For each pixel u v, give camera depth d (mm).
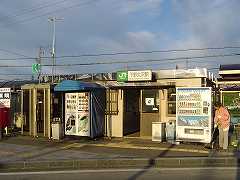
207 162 12992
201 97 16234
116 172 11438
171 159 12938
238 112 26672
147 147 15828
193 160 12961
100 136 19453
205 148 15578
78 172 11492
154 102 19266
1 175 11094
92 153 14297
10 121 22031
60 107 19672
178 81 18625
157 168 12094
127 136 19703
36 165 12391
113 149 15352
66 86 18672
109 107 19906
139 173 11250
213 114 17438
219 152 14578
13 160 12797
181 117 16578
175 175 10914
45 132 19562
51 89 19453
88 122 18859
